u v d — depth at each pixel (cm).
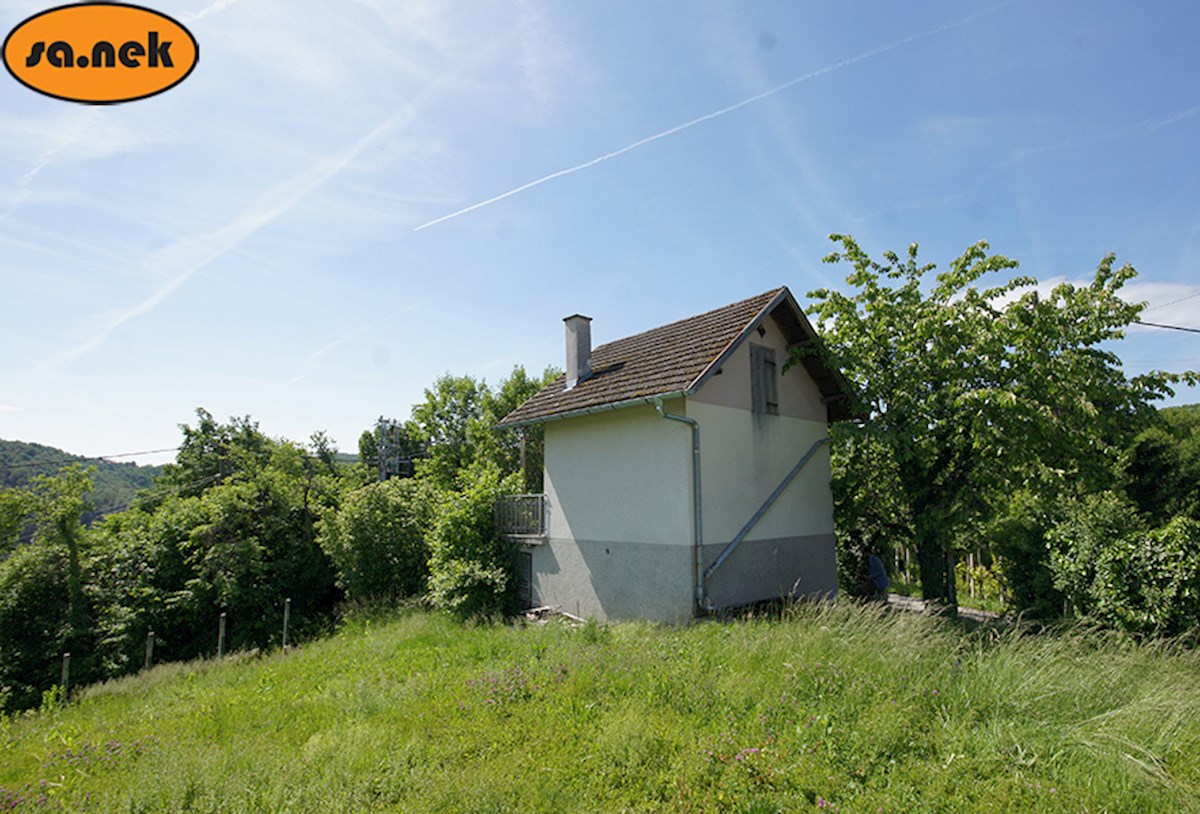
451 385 4059
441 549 1603
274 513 2391
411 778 512
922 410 1229
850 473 1452
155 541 2300
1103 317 1124
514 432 3425
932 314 1214
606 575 1293
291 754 583
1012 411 1091
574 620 1300
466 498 1648
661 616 1165
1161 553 870
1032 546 1141
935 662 685
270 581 2258
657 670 728
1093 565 980
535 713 648
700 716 607
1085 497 1225
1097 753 501
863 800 447
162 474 3909
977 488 1281
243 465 2677
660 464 1200
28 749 704
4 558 2350
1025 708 580
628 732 564
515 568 1563
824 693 629
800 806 447
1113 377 1128
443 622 1343
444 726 632
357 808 472
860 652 724
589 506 1352
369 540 1925
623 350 1586
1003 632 855
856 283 1378
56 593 2148
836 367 1360
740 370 1310
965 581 2042
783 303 1352
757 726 574
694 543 1134
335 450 4541
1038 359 1102
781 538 1339
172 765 548
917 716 569
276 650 1532
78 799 527
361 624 1631
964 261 1284
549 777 509
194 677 1156
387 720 662
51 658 1944
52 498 2217
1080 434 1107
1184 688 620
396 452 3478
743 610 1173
